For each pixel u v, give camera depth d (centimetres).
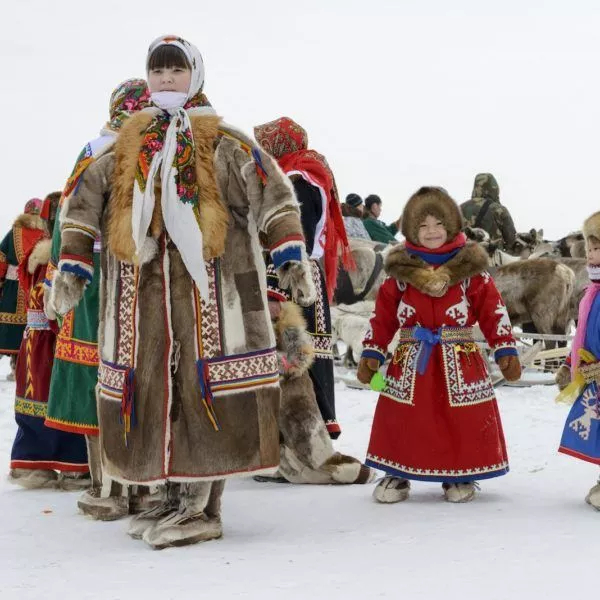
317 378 545
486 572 334
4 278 1004
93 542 400
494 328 480
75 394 482
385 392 484
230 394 387
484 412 473
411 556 360
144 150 398
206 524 394
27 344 541
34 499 503
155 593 317
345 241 592
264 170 394
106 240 409
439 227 483
